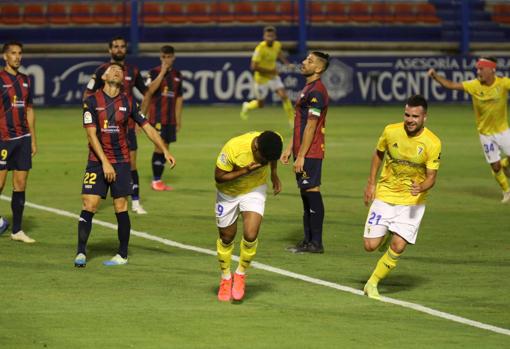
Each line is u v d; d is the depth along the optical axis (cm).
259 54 6794
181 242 2889
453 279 2453
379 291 2308
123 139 2517
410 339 1877
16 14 9325
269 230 3122
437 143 2170
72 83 8200
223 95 8462
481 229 3203
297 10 9762
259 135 2053
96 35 9294
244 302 2162
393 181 2225
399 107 8556
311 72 2702
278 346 1811
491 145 3747
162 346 1798
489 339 1889
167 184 4184
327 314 2066
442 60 8838
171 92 3944
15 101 2812
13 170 2848
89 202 2509
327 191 4031
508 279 2458
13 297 2169
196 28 9512
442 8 10325
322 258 2689
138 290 2261
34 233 2992
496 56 8875
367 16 9975
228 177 2067
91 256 2655
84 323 1956
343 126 6900
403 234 2188
